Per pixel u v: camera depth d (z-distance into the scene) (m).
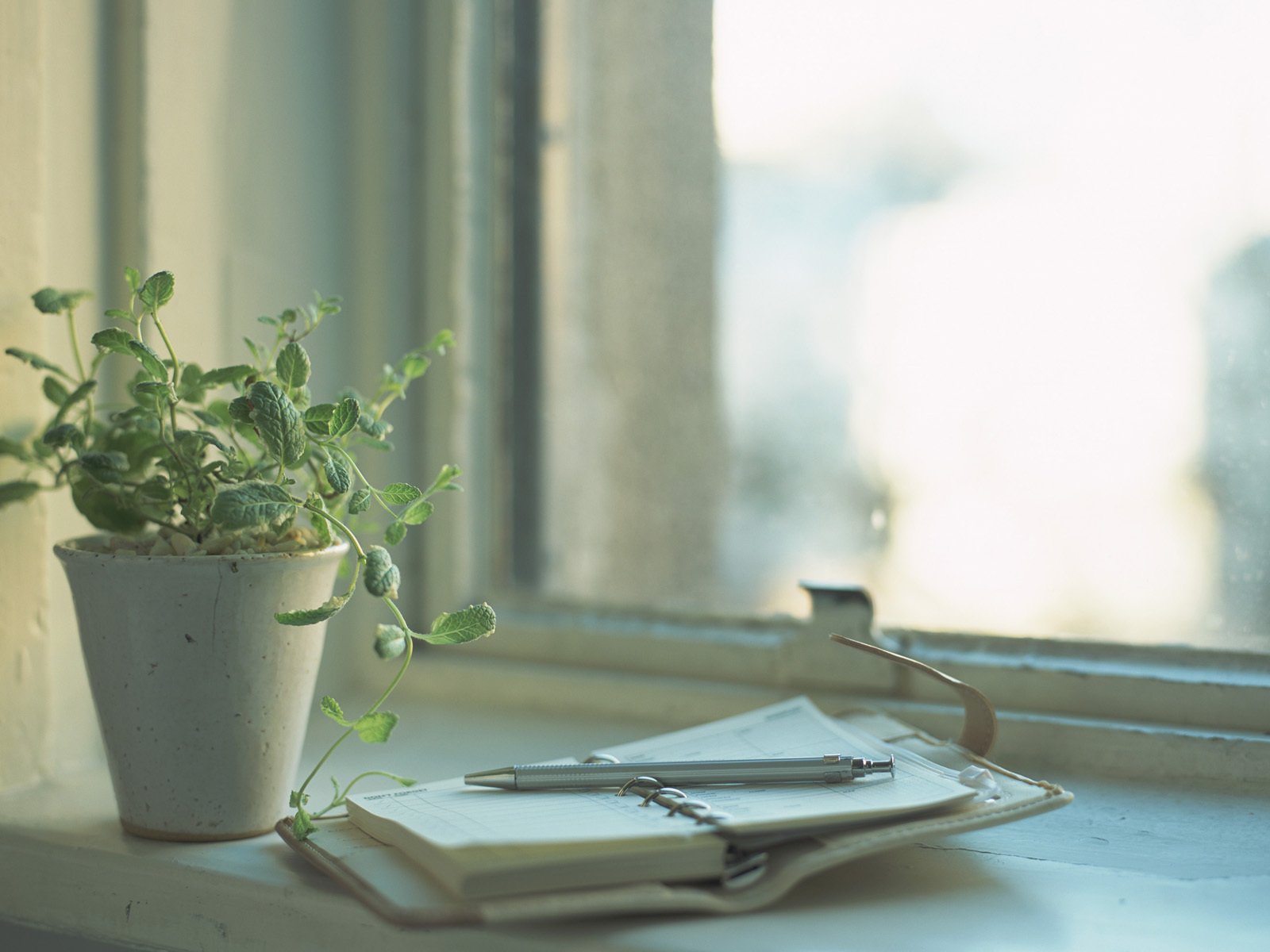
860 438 1.14
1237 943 0.81
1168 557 1.04
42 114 0.93
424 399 1.12
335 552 0.88
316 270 1.08
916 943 0.81
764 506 1.17
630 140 1.20
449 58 1.11
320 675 1.09
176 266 0.99
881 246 1.13
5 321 0.92
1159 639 1.01
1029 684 1.01
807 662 1.04
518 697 1.09
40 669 0.95
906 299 1.12
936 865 0.87
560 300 1.18
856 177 1.14
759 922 0.82
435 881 0.82
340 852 0.84
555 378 1.17
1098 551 1.06
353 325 1.11
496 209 1.14
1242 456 1.02
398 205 1.11
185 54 1.00
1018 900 0.84
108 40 0.97
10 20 0.92
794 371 1.17
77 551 0.86
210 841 0.88
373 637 1.12
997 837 0.90
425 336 1.12
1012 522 1.08
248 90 1.03
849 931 0.81
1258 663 0.99
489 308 1.14
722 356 1.19
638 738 1.03
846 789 0.85
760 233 1.18
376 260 1.11
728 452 1.19
